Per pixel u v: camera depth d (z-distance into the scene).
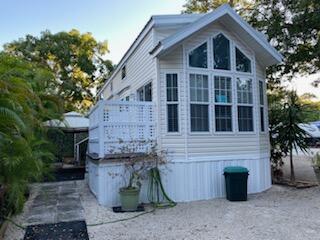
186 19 8.73
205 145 8.38
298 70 13.09
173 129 8.20
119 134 7.90
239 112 8.92
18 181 5.62
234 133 8.77
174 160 8.12
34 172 6.07
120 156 7.72
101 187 7.58
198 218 6.32
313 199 7.94
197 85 8.41
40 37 24.75
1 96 4.92
